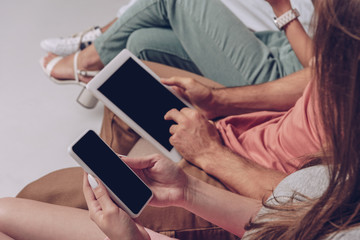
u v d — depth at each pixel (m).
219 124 1.07
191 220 0.86
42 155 1.57
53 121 1.64
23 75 1.76
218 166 0.94
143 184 0.73
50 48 1.63
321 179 0.51
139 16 1.30
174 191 0.76
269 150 0.96
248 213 0.76
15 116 1.65
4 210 0.80
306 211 0.49
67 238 0.79
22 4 1.97
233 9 1.47
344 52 0.41
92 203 0.68
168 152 1.01
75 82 1.56
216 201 0.76
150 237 0.77
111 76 1.00
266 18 1.47
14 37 1.87
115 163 0.71
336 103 0.43
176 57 1.30
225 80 1.24
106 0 2.01
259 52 1.19
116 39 1.37
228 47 1.18
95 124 1.64
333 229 0.45
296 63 1.19
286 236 0.50
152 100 1.03
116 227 0.65
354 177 0.44
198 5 1.17
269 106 1.09
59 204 0.89
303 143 0.87
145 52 1.29
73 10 1.97
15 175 1.53
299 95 1.07
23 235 0.79
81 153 0.69
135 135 1.13
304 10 1.39
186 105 1.06
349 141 0.43
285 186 0.55
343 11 0.40
